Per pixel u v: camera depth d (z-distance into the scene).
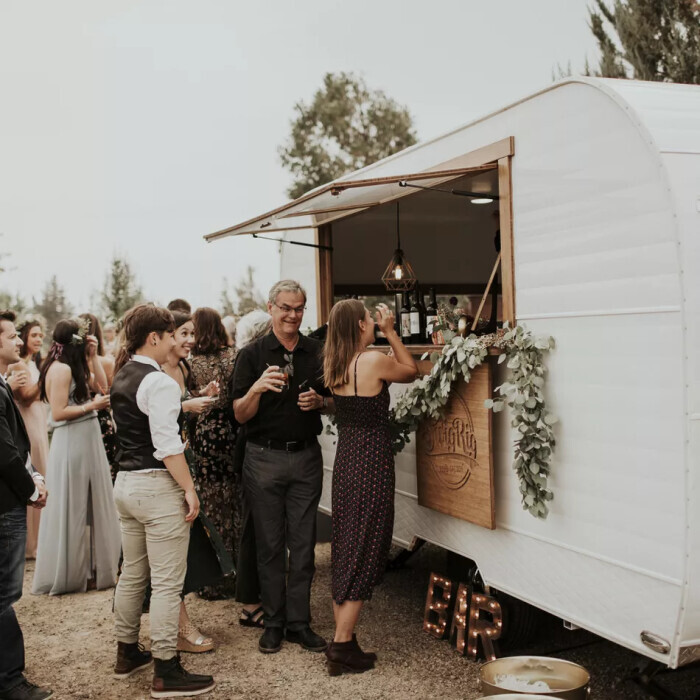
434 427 3.68
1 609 3.17
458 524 3.62
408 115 24.42
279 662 3.66
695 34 11.38
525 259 3.09
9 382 5.59
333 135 23.72
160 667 3.30
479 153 3.40
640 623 2.58
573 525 2.86
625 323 2.58
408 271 5.40
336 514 3.57
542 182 2.98
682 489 2.39
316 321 5.40
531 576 3.13
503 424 3.27
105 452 5.09
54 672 3.65
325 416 5.12
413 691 3.27
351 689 3.31
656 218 2.44
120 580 3.51
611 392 2.65
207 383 4.39
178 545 3.32
